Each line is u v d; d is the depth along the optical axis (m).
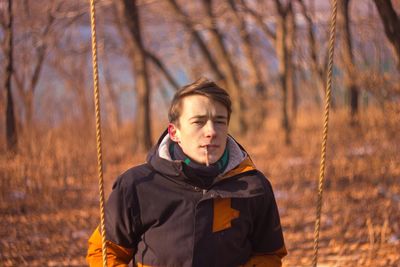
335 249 5.29
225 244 2.16
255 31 18.03
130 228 2.20
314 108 16.30
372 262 4.84
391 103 7.43
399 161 7.64
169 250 2.14
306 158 9.92
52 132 9.55
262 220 2.30
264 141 13.62
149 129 13.09
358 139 9.00
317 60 12.10
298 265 4.95
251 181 2.21
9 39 8.55
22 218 6.30
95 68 2.39
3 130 8.98
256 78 18.05
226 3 15.66
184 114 2.18
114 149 11.98
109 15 16.23
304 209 6.71
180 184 2.16
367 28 9.38
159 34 22.53
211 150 2.15
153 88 23.91
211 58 18.67
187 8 18.22
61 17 12.78
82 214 6.73
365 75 7.84
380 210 6.23
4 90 8.48
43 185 7.16
